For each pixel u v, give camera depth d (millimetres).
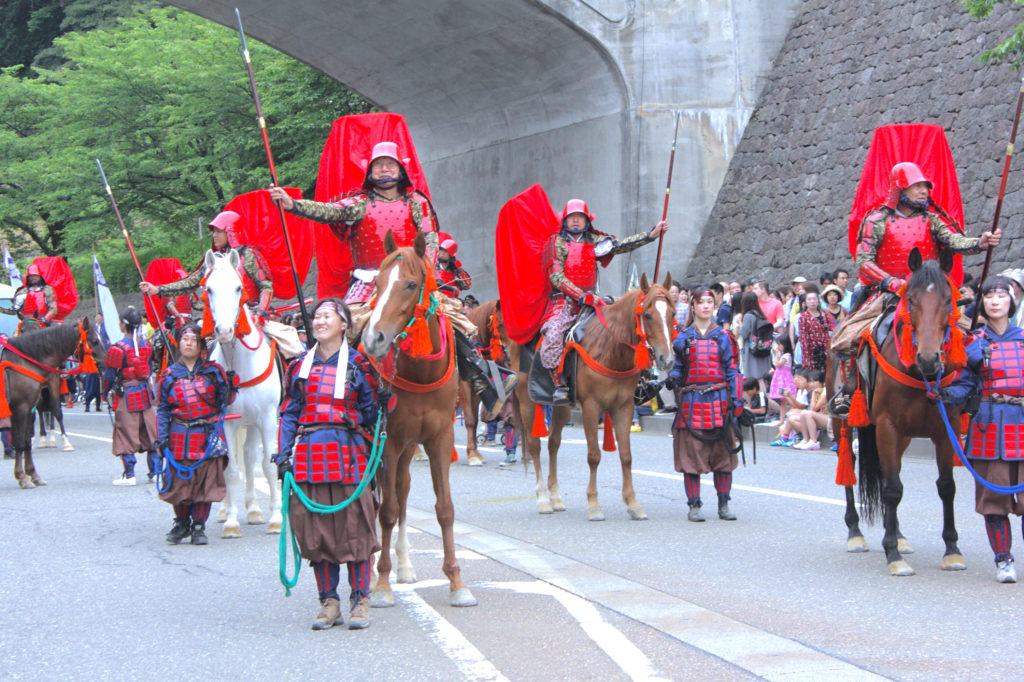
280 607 8438
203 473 11133
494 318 15406
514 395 13609
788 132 27172
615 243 12938
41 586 9312
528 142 30828
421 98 32594
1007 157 9312
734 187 28000
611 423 12578
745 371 20594
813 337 18625
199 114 42625
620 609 8016
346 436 7559
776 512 12445
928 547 10258
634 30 27547
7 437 19719
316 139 40500
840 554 10000
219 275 10883
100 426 28578
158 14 49469
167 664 6945
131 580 9516
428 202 9414
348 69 32062
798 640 7145
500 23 27047
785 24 28750
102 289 21250
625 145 27750
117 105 45375
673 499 13625
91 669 6883
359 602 7691
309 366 7617
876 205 10234
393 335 7289
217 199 45531
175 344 13461
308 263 14320
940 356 8367
